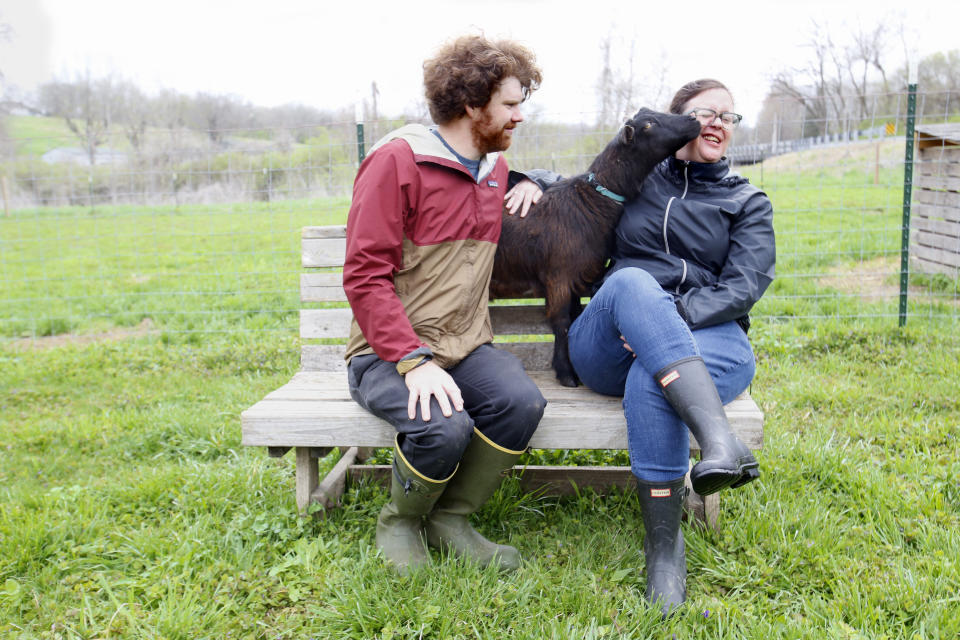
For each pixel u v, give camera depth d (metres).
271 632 2.00
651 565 2.16
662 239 2.56
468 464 2.24
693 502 2.53
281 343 5.21
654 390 2.12
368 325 2.14
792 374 4.26
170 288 7.35
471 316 2.32
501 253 2.68
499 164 2.50
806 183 12.39
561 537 2.49
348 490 2.88
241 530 2.49
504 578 2.24
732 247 2.50
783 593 2.13
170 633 1.96
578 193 2.62
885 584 2.10
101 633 1.98
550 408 2.39
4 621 2.08
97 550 2.44
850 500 2.67
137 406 4.20
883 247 7.55
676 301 2.37
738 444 1.92
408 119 5.87
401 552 2.27
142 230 12.03
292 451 3.27
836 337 4.87
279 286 6.97
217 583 2.20
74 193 17.36
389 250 2.15
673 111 2.70
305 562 2.26
